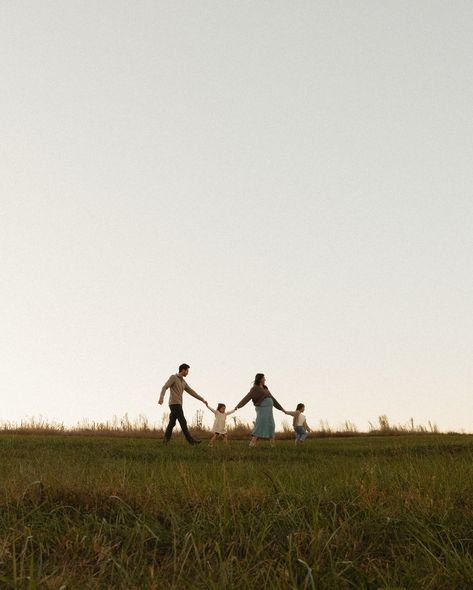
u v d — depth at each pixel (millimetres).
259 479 7223
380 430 26047
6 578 3686
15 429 24953
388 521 4871
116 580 4023
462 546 4516
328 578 3910
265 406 16734
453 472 7539
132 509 5488
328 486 6480
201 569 4059
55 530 4906
